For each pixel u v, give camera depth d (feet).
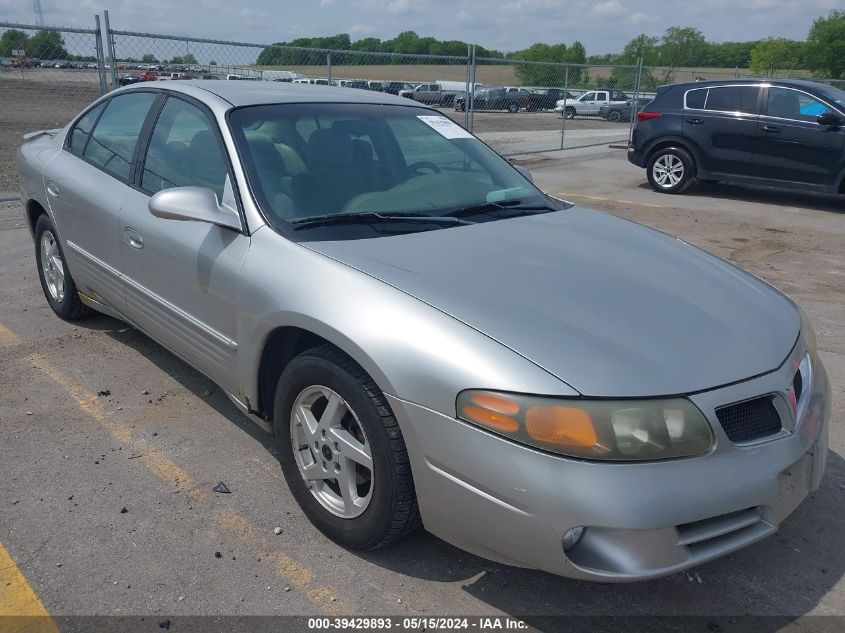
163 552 8.94
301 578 8.59
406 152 12.00
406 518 8.21
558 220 11.27
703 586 8.71
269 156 10.56
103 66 29.68
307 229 9.69
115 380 13.47
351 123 11.89
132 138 12.82
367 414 8.07
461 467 7.35
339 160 11.08
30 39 29.04
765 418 7.73
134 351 14.78
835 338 17.24
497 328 7.66
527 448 7.03
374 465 8.18
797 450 7.80
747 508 7.32
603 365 7.29
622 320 8.08
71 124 15.11
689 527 7.14
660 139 37.47
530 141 56.85
